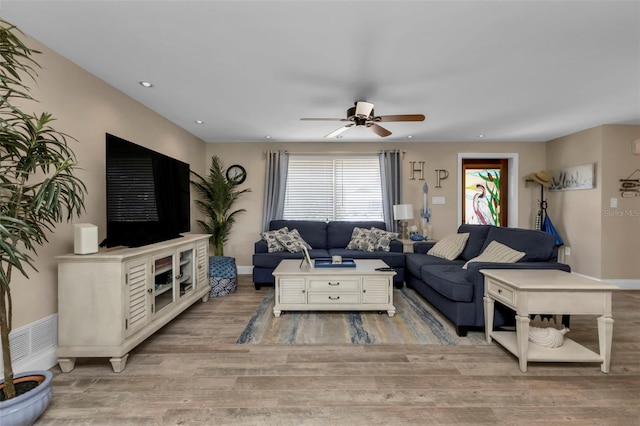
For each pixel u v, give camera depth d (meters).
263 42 2.09
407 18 1.82
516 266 2.62
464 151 5.25
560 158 4.91
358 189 5.30
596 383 1.92
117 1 1.67
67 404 1.71
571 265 4.68
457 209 5.26
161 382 1.93
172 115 3.70
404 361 2.20
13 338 1.90
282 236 4.47
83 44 2.12
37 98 2.08
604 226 4.20
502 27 1.91
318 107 3.41
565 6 1.71
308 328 2.82
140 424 1.55
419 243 4.42
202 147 5.03
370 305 3.16
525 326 2.03
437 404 1.71
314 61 2.36
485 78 2.66
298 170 5.28
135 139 3.19
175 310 2.79
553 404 1.71
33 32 1.96
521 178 5.26
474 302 2.62
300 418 1.59
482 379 1.96
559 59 2.32
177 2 1.68
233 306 3.47
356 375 2.01
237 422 1.57
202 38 2.04
